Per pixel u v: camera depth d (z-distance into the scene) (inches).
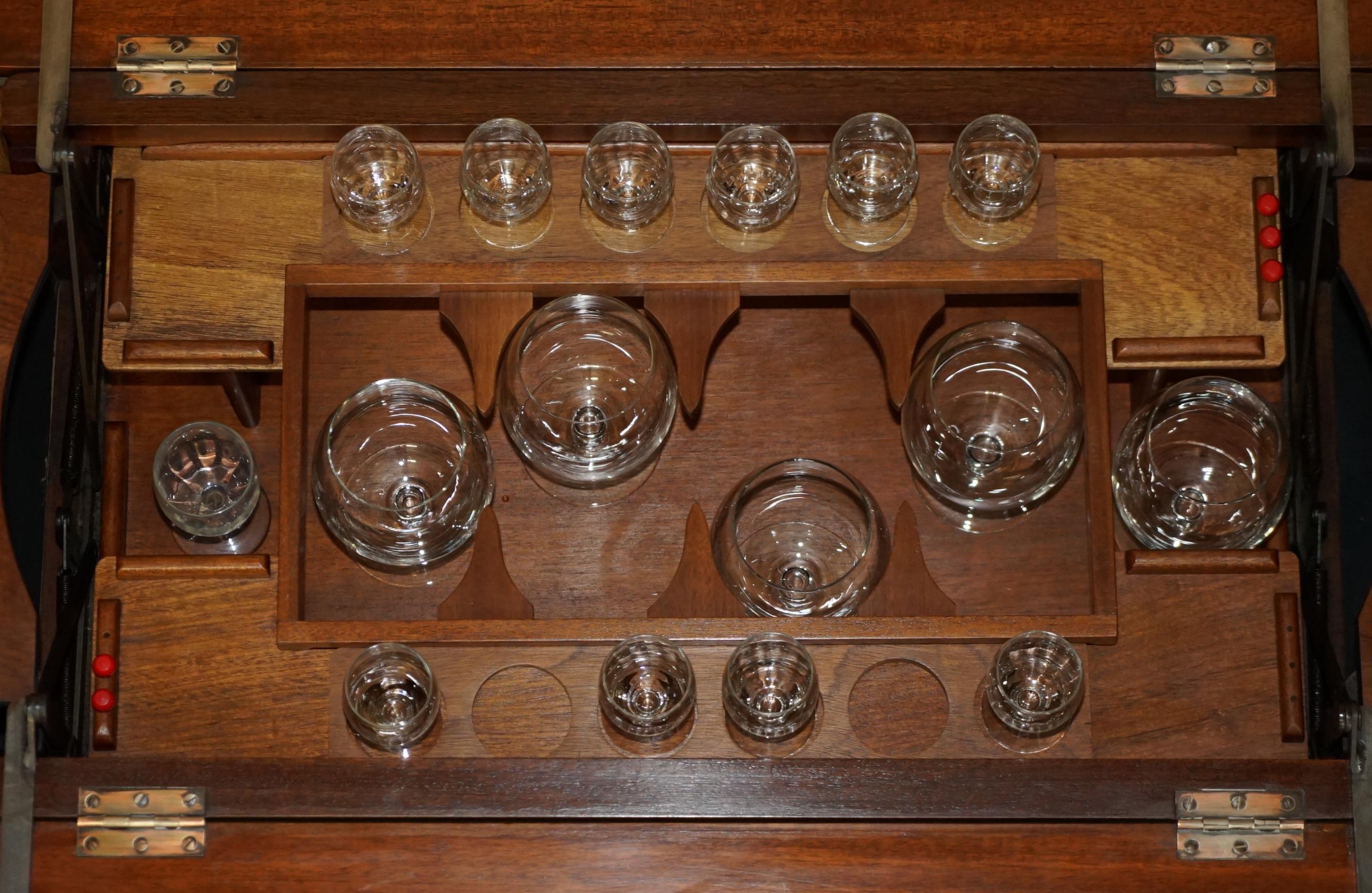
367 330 54.5
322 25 50.9
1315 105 50.6
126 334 49.3
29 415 60.5
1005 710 46.8
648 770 44.9
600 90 50.5
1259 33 51.3
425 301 54.3
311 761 45.2
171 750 47.3
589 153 49.7
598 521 52.1
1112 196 50.9
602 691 46.1
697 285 49.6
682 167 51.2
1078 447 49.2
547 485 52.3
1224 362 49.6
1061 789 44.9
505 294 49.9
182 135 50.3
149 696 47.8
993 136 50.6
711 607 47.4
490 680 48.4
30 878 44.6
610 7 51.3
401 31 50.9
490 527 48.2
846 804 44.7
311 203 50.6
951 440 48.9
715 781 44.8
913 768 44.9
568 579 51.5
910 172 49.6
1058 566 51.9
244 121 49.9
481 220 50.5
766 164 51.6
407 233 50.3
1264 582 49.3
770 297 53.0
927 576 47.9
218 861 44.7
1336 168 49.8
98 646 47.8
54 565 50.8
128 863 44.8
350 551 50.2
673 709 46.0
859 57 50.9
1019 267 49.6
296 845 44.8
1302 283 51.3
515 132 50.2
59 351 51.4
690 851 44.6
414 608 50.8
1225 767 45.3
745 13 51.3
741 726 46.7
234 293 49.8
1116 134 50.8
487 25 51.1
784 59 50.9
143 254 49.9
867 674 48.6
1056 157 51.3
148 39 50.5
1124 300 50.0
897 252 50.0
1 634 52.5
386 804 44.8
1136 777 45.1
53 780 45.1
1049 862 44.9
